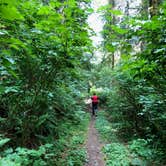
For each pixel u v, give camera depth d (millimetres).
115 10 2627
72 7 3293
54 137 7480
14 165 2949
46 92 5469
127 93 9430
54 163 5461
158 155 6742
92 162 6496
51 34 3893
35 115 5656
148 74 3422
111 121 12641
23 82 5148
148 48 3039
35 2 3615
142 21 2723
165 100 5008
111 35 3047
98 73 20453
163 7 2770
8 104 5703
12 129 5957
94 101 15703
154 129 7793
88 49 4141
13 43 1930
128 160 6551
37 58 4625
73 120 11031
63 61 4691
